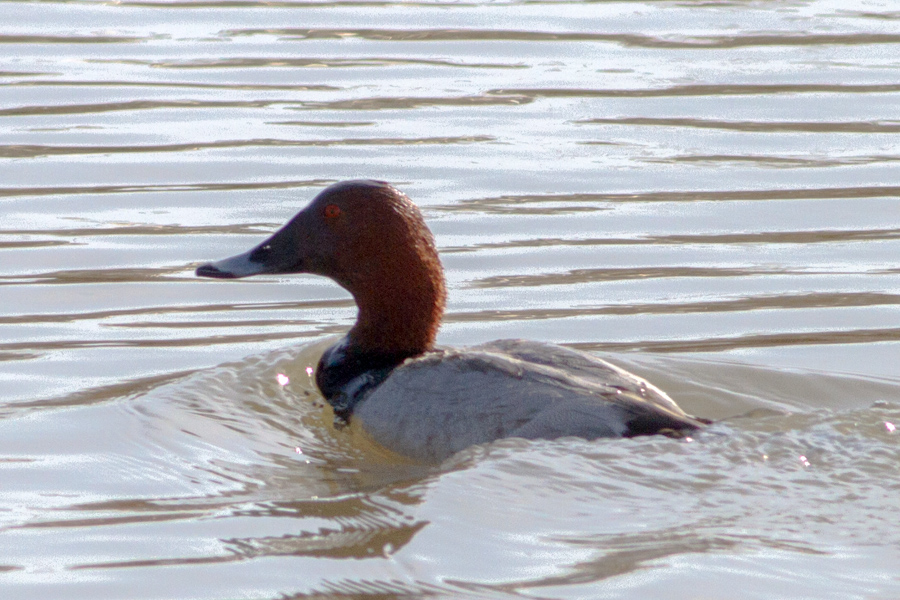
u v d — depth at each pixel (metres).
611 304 12.36
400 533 7.68
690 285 12.81
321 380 10.45
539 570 7.18
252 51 20.33
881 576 7.07
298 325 12.07
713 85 18.78
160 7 23.02
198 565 7.34
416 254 10.32
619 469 8.35
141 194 14.98
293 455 9.27
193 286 12.86
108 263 13.25
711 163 16.03
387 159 16.00
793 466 8.41
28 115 17.39
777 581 7.01
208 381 10.55
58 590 7.06
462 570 7.21
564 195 15.04
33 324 11.84
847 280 12.89
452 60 19.97
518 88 18.69
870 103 17.97
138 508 8.20
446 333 11.68
